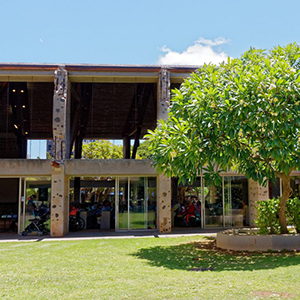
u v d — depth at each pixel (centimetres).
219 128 1049
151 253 1133
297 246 1130
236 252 1127
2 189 2091
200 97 1063
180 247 1252
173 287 690
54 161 1639
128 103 2250
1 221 1908
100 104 2247
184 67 1756
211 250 1181
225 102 1023
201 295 629
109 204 1947
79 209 1927
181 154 1066
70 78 1780
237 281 727
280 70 1041
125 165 1716
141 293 652
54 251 1197
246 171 1185
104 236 1614
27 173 1666
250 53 1269
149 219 1800
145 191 1808
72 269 893
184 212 1909
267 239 1140
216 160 1075
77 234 1700
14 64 1688
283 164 1091
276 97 984
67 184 1761
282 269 830
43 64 1703
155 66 1748
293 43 1231
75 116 2081
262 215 1258
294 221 1275
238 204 1886
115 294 650
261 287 673
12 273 852
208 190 1888
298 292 636
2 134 2377
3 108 2286
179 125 1083
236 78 1046
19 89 2120
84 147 3197
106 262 987
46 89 2125
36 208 1722
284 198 1231
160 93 1731
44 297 643
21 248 1282
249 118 989
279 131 995
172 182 1948
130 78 1805
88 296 643
